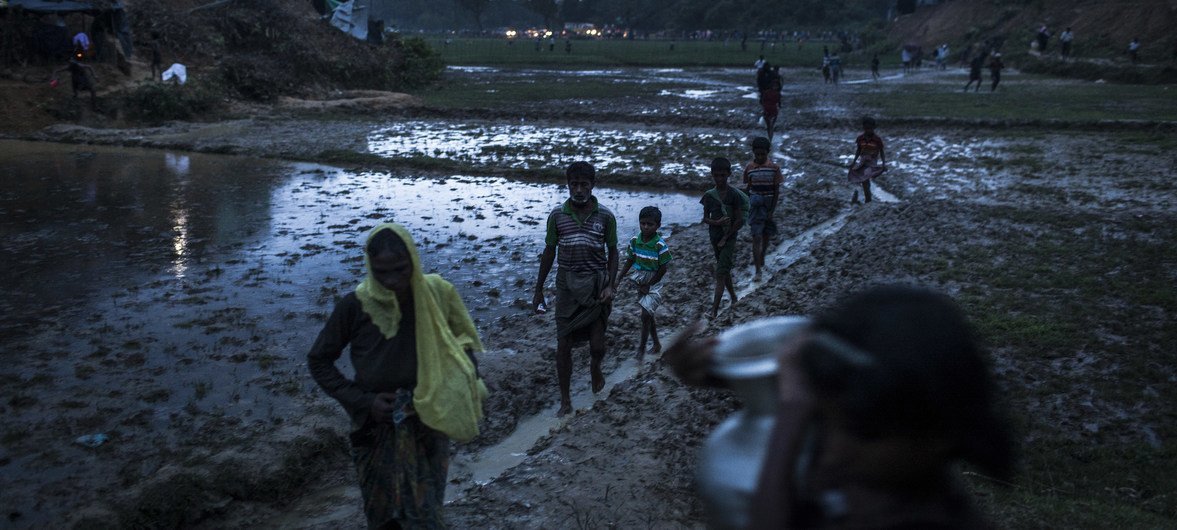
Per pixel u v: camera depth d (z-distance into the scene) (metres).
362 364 3.95
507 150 21.72
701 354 1.43
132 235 13.06
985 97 33.31
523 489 5.51
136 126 27.56
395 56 41.50
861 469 1.17
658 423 6.38
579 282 6.77
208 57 34.28
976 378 1.11
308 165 20.52
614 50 89.69
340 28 42.59
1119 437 6.07
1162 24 44.53
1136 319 8.37
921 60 62.47
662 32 160.75
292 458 6.00
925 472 1.18
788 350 1.24
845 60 69.00
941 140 22.44
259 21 36.91
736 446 1.40
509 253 11.95
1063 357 7.46
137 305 9.55
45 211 14.88
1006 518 4.77
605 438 6.20
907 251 11.29
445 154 21.20
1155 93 34.12
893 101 32.28
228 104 30.92
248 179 18.36
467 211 14.85
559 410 6.99
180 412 6.73
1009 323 8.26
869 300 1.19
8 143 24.39
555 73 55.44
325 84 36.78
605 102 33.72
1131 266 10.24
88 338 8.45
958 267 10.42
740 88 41.88
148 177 18.62
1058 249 11.12
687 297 9.91
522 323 9.01
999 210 13.62
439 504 4.03
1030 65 49.91
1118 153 19.23
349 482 6.01
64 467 5.84
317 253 11.90
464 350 4.12
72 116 26.86
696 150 21.42
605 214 6.80
